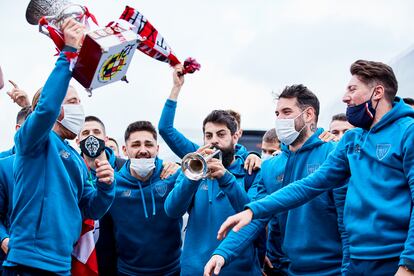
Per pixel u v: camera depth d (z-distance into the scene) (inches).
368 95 132.8
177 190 163.8
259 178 180.4
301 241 159.3
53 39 132.1
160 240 186.4
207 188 176.7
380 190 126.2
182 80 194.7
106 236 190.2
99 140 151.9
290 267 163.9
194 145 199.5
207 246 171.2
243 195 165.8
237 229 131.0
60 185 139.6
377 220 125.4
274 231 178.9
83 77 129.0
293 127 167.0
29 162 137.6
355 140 135.3
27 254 133.5
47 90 129.5
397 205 123.6
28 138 132.6
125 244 186.9
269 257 180.4
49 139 141.5
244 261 170.7
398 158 125.2
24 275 133.8
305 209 159.3
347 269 135.1
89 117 208.5
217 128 178.5
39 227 135.2
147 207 186.4
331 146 164.2
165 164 192.9
